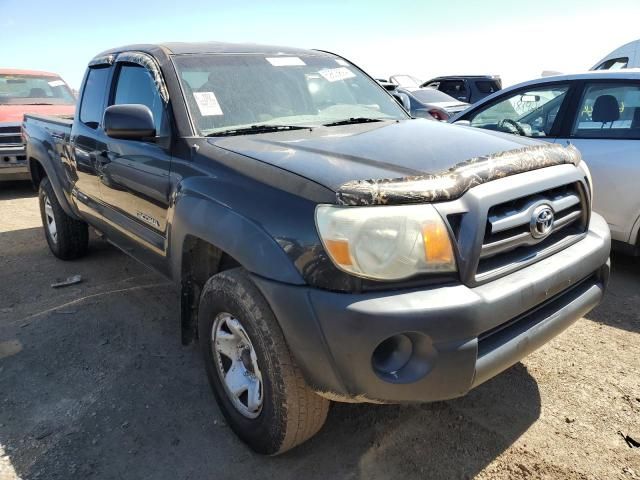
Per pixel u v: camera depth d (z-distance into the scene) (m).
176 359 3.18
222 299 2.26
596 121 4.16
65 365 3.14
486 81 14.97
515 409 2.63
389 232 1.80
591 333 3.36
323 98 3.37
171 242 2.65
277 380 2.07
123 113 2.74
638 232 3.95
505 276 2.02
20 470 2.29
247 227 2.07
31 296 4.17
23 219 6.77
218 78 3.07
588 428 2.48
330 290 1.84
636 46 9.57
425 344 1.82
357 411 2.64
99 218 3.88
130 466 2.31
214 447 2.43
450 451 2.35
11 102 8.96
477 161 2.05
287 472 2.26
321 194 1.90
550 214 2.17
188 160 2.62
